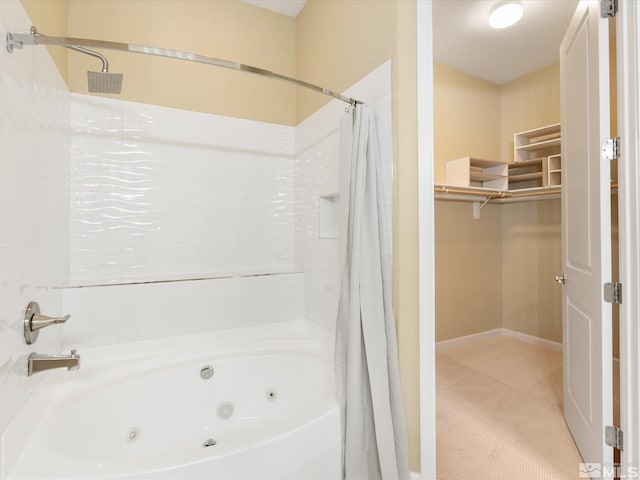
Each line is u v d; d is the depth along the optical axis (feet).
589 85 4.57
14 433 3.08
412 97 4.39
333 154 5.90
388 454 4.02
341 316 4.64
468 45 8.77
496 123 10.86
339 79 5.73
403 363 4.40
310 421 3.87
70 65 5.47
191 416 5.28
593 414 4.59
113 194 5.82
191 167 6.50
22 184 3.36
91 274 5.65
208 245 6.66
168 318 5.79
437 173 9.68
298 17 7.49
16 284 3.17
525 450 5.32
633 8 3.39
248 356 5.76
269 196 7.29
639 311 3.39
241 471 3.33
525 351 9.69
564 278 5.80
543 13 7.47
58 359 3.48
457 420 6.19
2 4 2.92
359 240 4.29
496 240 10.96
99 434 4.42
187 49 6.45
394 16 4.40
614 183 6.49
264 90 7.25
